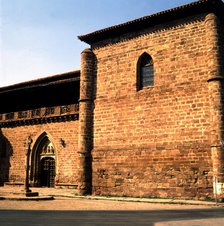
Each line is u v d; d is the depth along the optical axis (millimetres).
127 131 21078
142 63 21797
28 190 20719
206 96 18594
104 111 22297
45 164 28562
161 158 19438
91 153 22203
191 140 18656
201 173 17953
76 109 26688
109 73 22688
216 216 11352
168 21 20875
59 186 26391
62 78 27828
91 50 23828
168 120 19656
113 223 9125
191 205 15812
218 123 17609
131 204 16078
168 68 20281
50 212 11984
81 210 12961
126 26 22016
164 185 19031
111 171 21156
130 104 21312
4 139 31250
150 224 9016
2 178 30359
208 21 19141
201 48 19328
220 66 18422
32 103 30672
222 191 16891
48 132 28250
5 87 31109
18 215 10828
